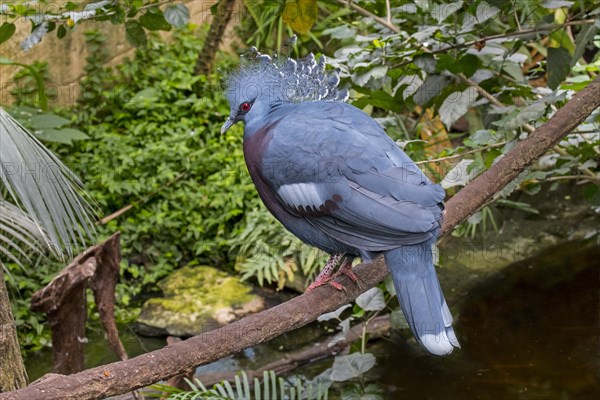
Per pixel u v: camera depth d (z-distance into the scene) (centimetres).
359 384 569
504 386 567
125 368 272
